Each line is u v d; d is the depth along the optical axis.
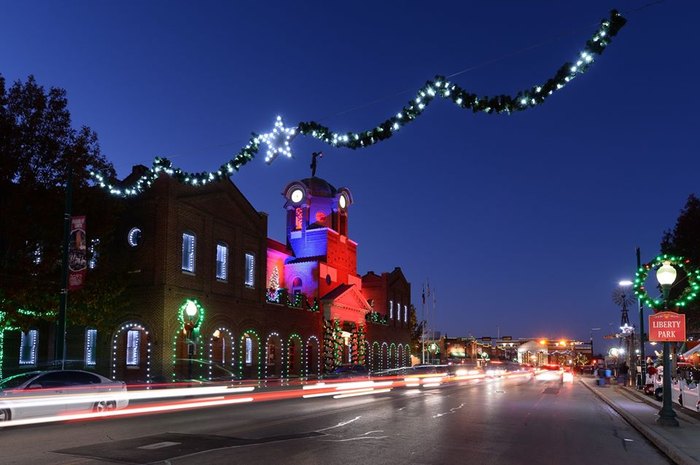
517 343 136.50
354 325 59.66
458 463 11.74
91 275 29.44
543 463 12.12
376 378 43.16
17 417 17.39
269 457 11.89
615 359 75.94
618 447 14.79
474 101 12.98
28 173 25.17
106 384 20.50
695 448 13.52
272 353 47.19
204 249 39.53
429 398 29.12
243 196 44.12
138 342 36.84
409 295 77.31
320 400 27.47
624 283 38.09
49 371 19.27
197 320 37.91
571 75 11.88
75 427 16.53
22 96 25.67
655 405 25.98
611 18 11.22
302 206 60.47
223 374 40.22
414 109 13.70
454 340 132.75
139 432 15.44
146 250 36.59
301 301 51.41
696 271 21.56
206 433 15.27
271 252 55.78
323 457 12.00
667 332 18.69
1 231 24.92
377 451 12.84
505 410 23.42
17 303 25.80
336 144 15.09
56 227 25.62
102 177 26.20
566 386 44.56
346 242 62.66
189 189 38.34
